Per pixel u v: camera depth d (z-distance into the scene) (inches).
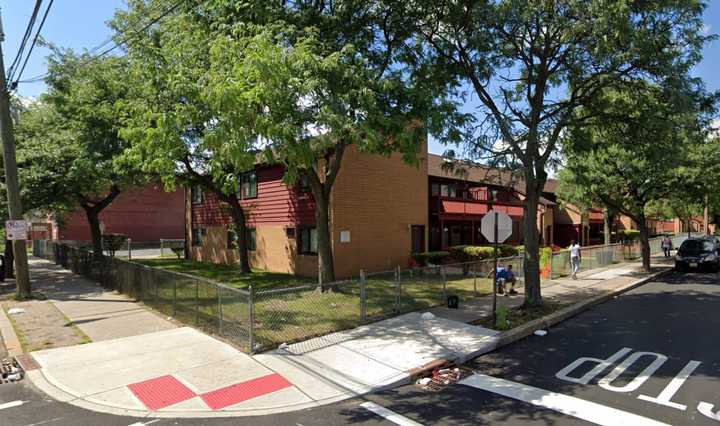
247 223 864.3
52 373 256.5
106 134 618.5
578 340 349.1
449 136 383.9
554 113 454.9
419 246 848.3
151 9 563.5
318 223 514.3
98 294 544.4
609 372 271.1
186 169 695.7
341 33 420.5
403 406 221.6
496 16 385.7
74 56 692.7
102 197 1261.1
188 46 378.3
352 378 253.8
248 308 308.0
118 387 237.5
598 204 858.8
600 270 824.3
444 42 445.4
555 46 432.1
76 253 789.9
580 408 216.8
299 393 233.1
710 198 921.5
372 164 735.1
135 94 528.4
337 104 307.9
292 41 373.7
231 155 263.7
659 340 345.7
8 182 501.4
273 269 792.9
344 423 201.8
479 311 430.0
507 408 218.1
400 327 365.4
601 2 339.3
